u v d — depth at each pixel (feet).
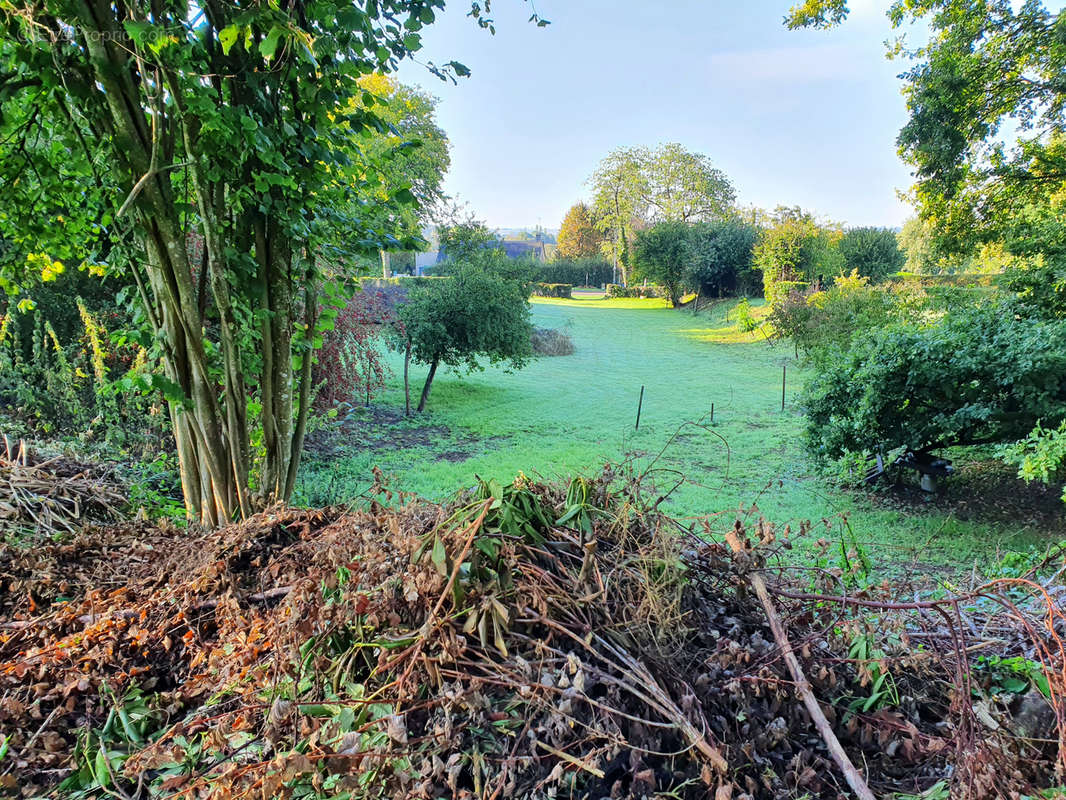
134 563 7.61
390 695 4.14
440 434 33.65
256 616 5.81
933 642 5.58
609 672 4.33
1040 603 6.50
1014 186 35.94
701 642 4.98
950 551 17.53
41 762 4.39
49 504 9.67
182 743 4.39
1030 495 21.90
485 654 4.30
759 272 94.84
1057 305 21.84
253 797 3.40
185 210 8.45
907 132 35.68
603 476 6.08
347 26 7.66
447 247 55.21
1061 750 3.94
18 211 8.34
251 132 7.65
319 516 7.97
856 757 4.32
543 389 48.08
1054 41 31.86
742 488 24.08
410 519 5.90
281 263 9.68
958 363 19.88
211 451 9.25
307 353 10.68
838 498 23.03
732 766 3.93
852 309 43.88
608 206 145.79
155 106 7.59
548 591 4.68
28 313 20.53
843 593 5.98
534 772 3.72
